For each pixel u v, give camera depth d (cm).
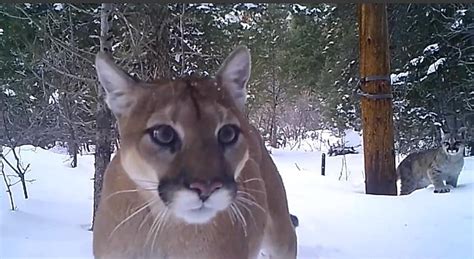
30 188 194
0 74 252
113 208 68
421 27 333
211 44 261
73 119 216
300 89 486
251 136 81
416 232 135
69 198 180
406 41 335
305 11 379
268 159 91
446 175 234
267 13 396
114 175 69
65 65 179
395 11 324
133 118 65
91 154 334
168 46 173
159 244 67
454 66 332
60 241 124
